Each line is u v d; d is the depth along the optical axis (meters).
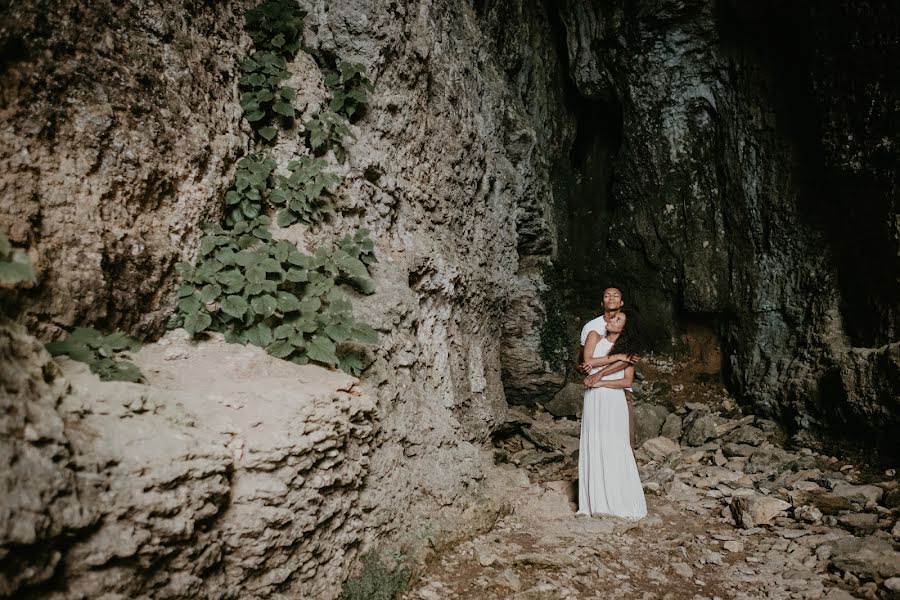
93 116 3.46
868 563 4.23
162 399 2.98
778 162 8.61
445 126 6.65
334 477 3.54
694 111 9.94
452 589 4.06
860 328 7.23
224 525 2.97
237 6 4.95
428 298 5.89
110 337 3.21
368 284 4.84
